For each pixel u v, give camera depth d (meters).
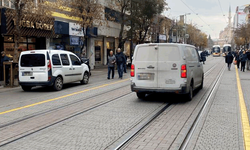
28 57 12.41
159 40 44.47
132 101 9.72
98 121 6.97
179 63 9.05
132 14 30.34
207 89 12.46
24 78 12.36
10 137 5.73
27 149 5.02
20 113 7.94
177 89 9.02
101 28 28.98
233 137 5.64
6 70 14.52
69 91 12.33
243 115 7.52
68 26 22.64
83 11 21.70
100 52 31.86
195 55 11.15
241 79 16.78
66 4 21.27
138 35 33.25
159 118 7.27
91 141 5.43
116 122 6.86
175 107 8.67
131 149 4.99
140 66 9.53
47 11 17.30
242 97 10.37
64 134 5.92
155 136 5.73
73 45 24.69
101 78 18.48
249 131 6.03
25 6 16.14
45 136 5.79
